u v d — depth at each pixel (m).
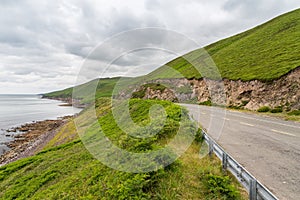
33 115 98.44
